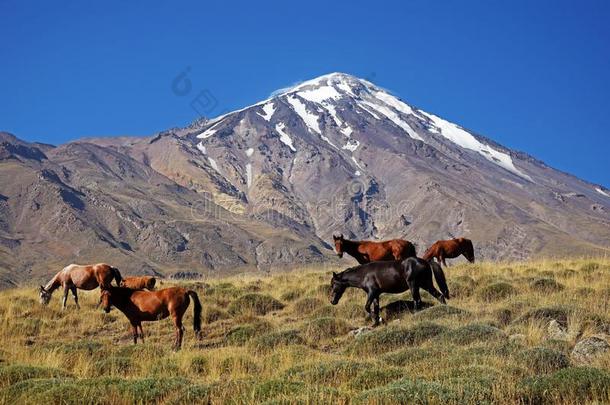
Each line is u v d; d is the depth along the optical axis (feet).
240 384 39.06
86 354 52.54
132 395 38.27
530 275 81.41
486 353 42.60
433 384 34.96
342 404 34.12
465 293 71.97
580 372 35.81
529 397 34.65
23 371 44.45
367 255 77.20
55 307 77.97
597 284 70.64
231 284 91.35
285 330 57.62
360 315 66.85
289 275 100.22
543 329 50.57
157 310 59.47
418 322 53.72
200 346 59.93
